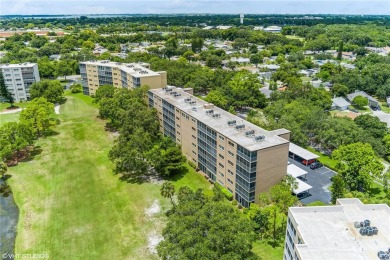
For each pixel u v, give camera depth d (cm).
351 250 4744
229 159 8412
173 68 19412
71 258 6531
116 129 13338
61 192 8869
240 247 5066
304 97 15162
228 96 15562
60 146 11738
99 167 10206
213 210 5794
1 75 15700
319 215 5628
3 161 10600
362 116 12419
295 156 10800
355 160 8538
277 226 7325
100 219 7725
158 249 5475
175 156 9594
